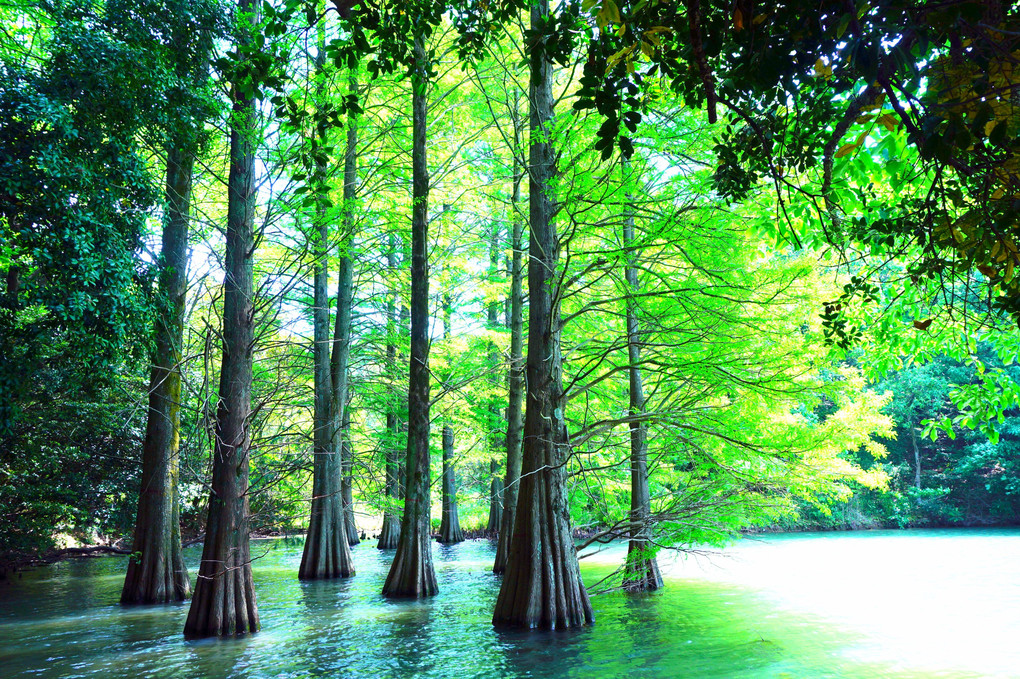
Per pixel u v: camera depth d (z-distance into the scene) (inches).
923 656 339.3
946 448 1269.7
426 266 588.1
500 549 671.1
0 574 653.3
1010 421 1137.4
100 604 515.8
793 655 342.6
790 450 474.0
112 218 380.8
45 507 662.5
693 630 398.9
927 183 168.1
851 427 470.9
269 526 1103.0
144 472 538.9
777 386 450.6
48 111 325.1
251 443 448.8
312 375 808.9
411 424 570.3
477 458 1193.4
